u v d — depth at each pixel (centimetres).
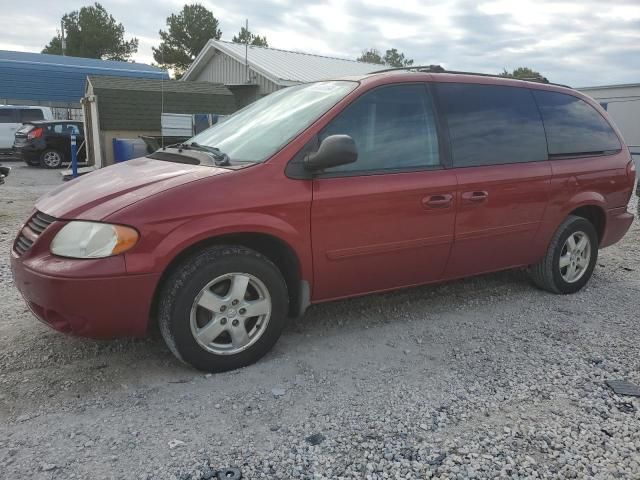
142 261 296
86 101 1794
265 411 294
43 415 285
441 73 420
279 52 2344
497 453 263
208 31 4903
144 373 331
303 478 243
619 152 521
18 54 3166
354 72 2178
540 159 454
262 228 325
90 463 249
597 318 444
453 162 403
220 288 328
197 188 313
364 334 400
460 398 313
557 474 250
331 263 357
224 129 422
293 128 359
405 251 385
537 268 491
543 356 371
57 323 303
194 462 251
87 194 324
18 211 919
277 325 346
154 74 3134
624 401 314
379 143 374
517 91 456
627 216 532
